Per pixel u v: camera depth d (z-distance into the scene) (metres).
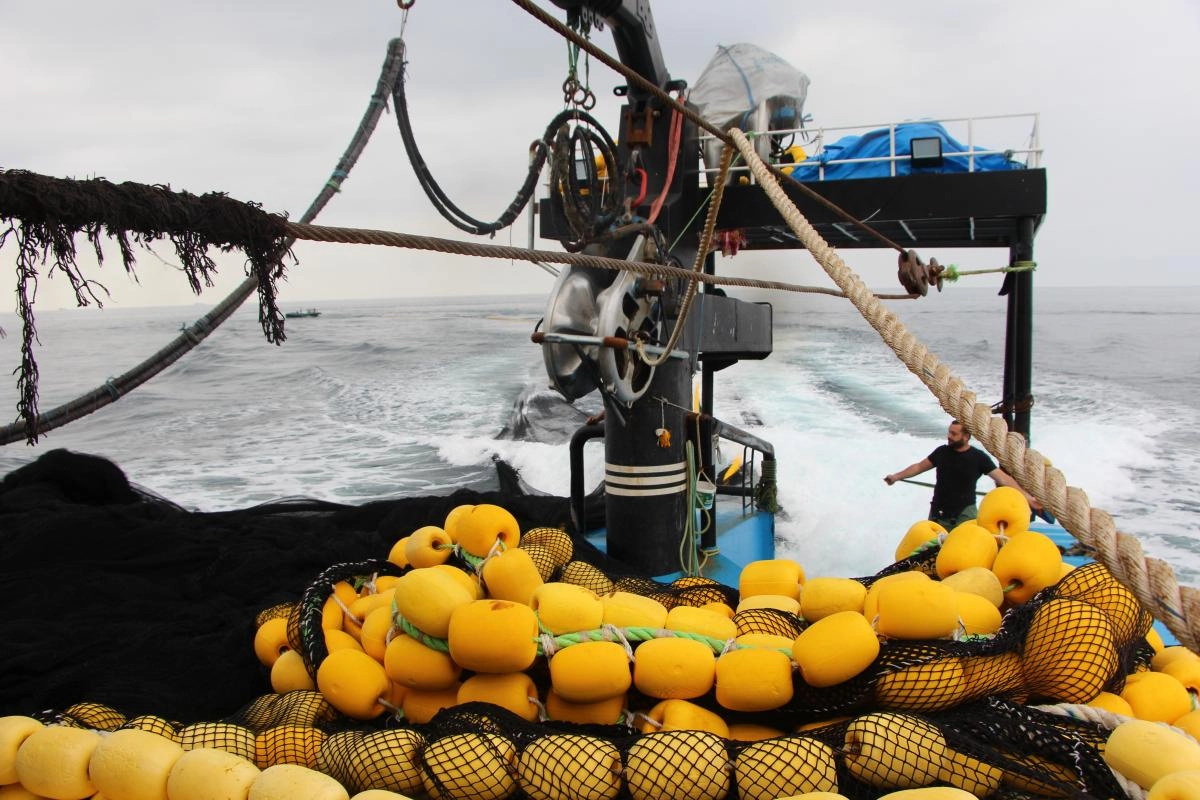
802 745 2.39
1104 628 2.70
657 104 7.16
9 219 1.88
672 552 6.77
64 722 2.98
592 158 5.45
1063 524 2.10
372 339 40.28
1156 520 13.59
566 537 3.96
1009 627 2.78
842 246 13.34
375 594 3.53
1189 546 12.17
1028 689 2.82
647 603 3.04
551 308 5.56
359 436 20.70
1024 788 2.44
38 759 2.55
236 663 4.04
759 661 2.69
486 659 2.67
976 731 2.46
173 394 26.86
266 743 2.76
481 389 26.64
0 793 2.62
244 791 2.34
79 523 6.64
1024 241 9.89
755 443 9.15
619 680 2.69
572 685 2.67
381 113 4.76
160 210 2.05
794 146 10.99
